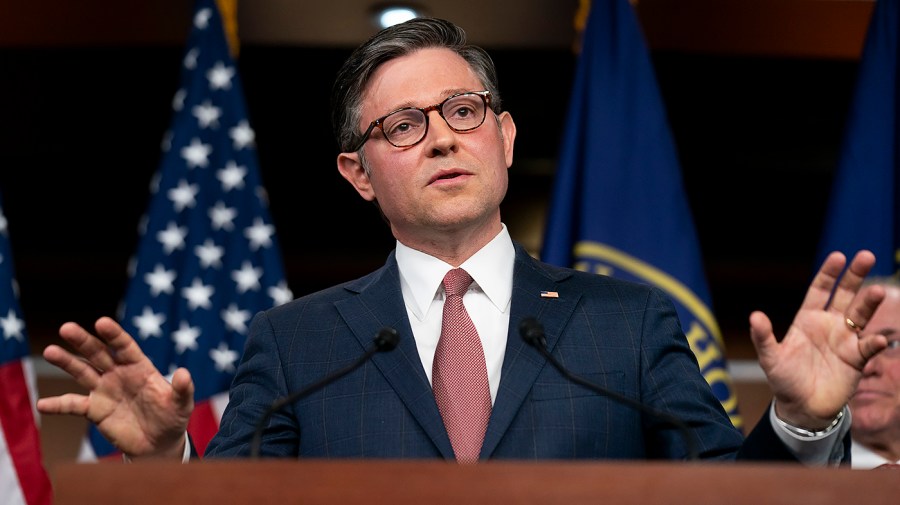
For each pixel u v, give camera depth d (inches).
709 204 584.4
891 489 127.9
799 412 165.0
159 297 419.2
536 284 212.8
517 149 562.9
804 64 532.7
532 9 494.6
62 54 529.3
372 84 229.3
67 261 595.5
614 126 429.1
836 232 428.1
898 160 431.8
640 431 194.2
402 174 217.2
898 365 329.4
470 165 215.6
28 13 493.4
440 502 129.3
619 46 439.2
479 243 220.4
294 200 583.2
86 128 552.4
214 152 438.0
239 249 429.4
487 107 223.6
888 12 443.2
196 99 441.4
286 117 553.3
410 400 193.9
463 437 192.2
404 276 221.5
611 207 419.2
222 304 422.6
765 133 560.4
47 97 541.6
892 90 436.8
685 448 188.7
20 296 592.4
